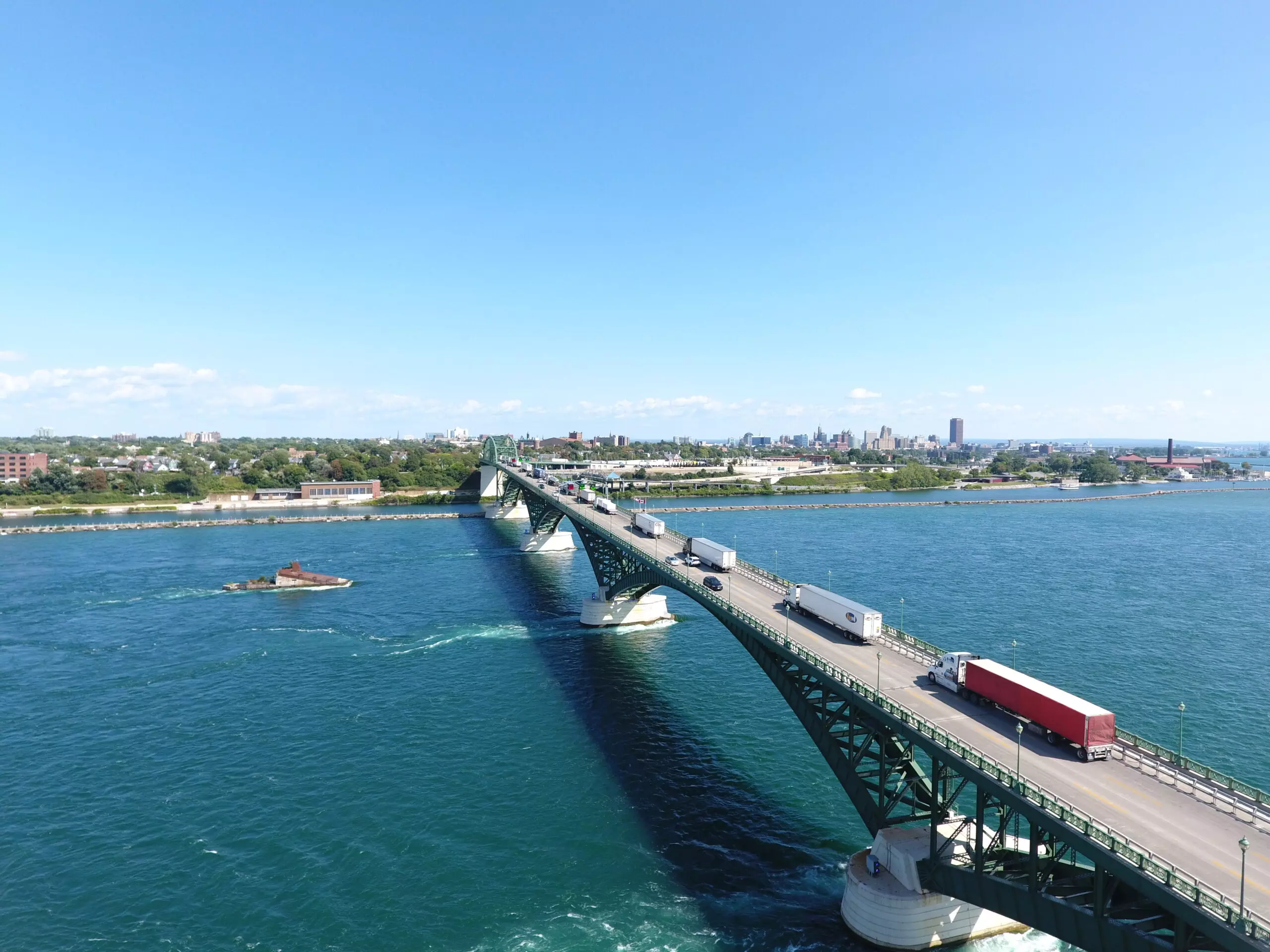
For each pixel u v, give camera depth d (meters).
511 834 59.34
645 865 55.38
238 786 67.06
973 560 173.50
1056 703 42.91
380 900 51.34
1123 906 34.81
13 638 113.56
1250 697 85.81
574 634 117.62
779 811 63.09
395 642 112.19
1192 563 169.88
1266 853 33.25
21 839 58.75
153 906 50.84
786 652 60.03
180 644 110.56
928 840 49.31
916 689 53.03
